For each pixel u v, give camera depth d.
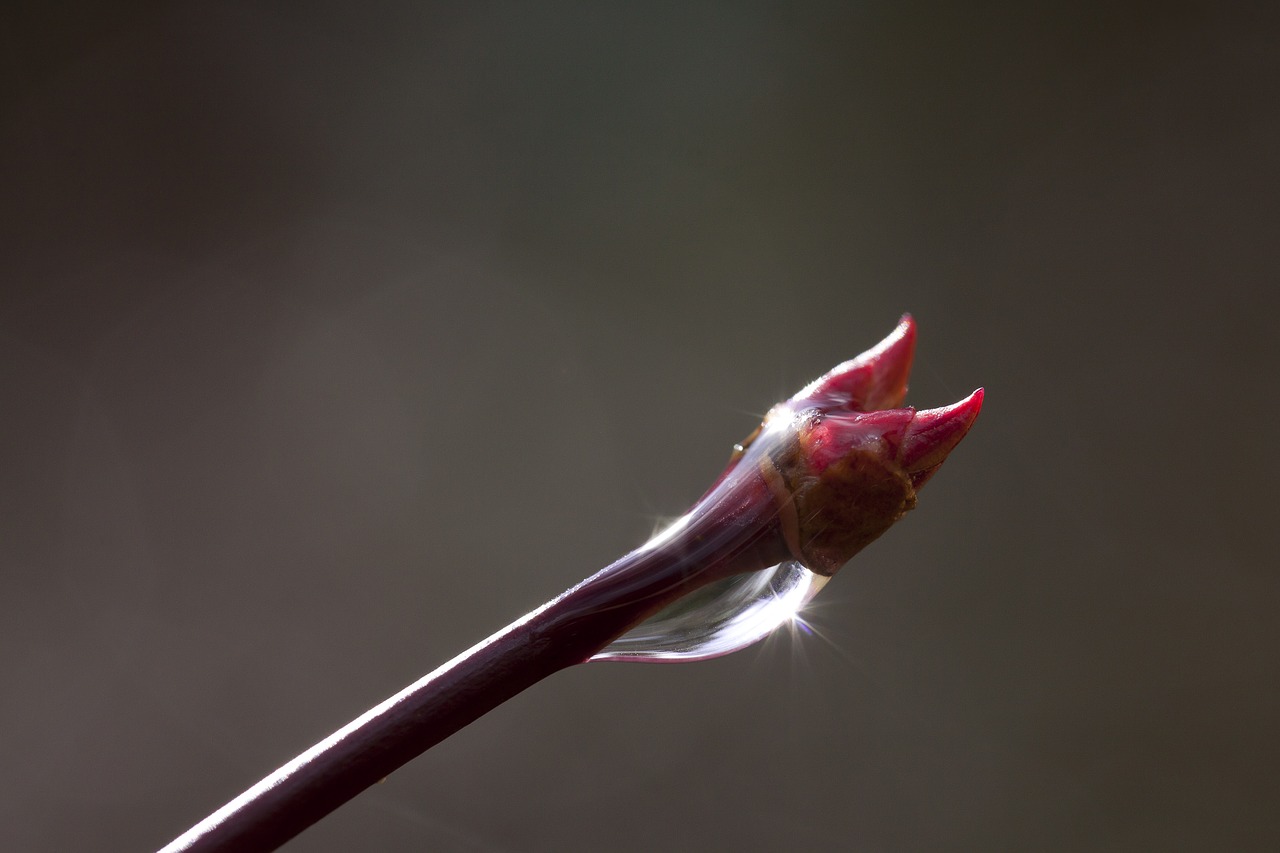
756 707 0.47
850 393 0.09
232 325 0.55
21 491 0.51
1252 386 0.49
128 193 0.56
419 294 0.56
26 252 0.54
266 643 0.50
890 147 0.57
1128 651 0.46
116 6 0.57
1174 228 0.52
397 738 0.08
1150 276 0.52
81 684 0.48
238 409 0.53
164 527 0.51
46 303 0.54
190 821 0.46
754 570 0.08
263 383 0.54
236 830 0.08
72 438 0.52
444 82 0.58
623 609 0.08
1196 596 0.46
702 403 0.54
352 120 0.58
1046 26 0.56
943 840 0.44
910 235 0.55
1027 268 0.53
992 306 0.53
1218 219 0.51
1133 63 0.54
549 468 0.53
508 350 0.55
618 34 0.59
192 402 0.53
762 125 0.58
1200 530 0.48
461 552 0.52
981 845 0.44
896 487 0.08
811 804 0.45
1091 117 0.54
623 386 0.54
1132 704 0.45
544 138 0.58
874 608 0.48
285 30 0.58
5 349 0.53
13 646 0.48
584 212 0.57
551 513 0.53
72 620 0.49
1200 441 0.49
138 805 0.46
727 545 0.08
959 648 0.47
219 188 0.56
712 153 0.58
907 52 0.57
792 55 0.58
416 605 0.51
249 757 0.48
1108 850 0.43
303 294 0.56
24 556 0.50
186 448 0.53
